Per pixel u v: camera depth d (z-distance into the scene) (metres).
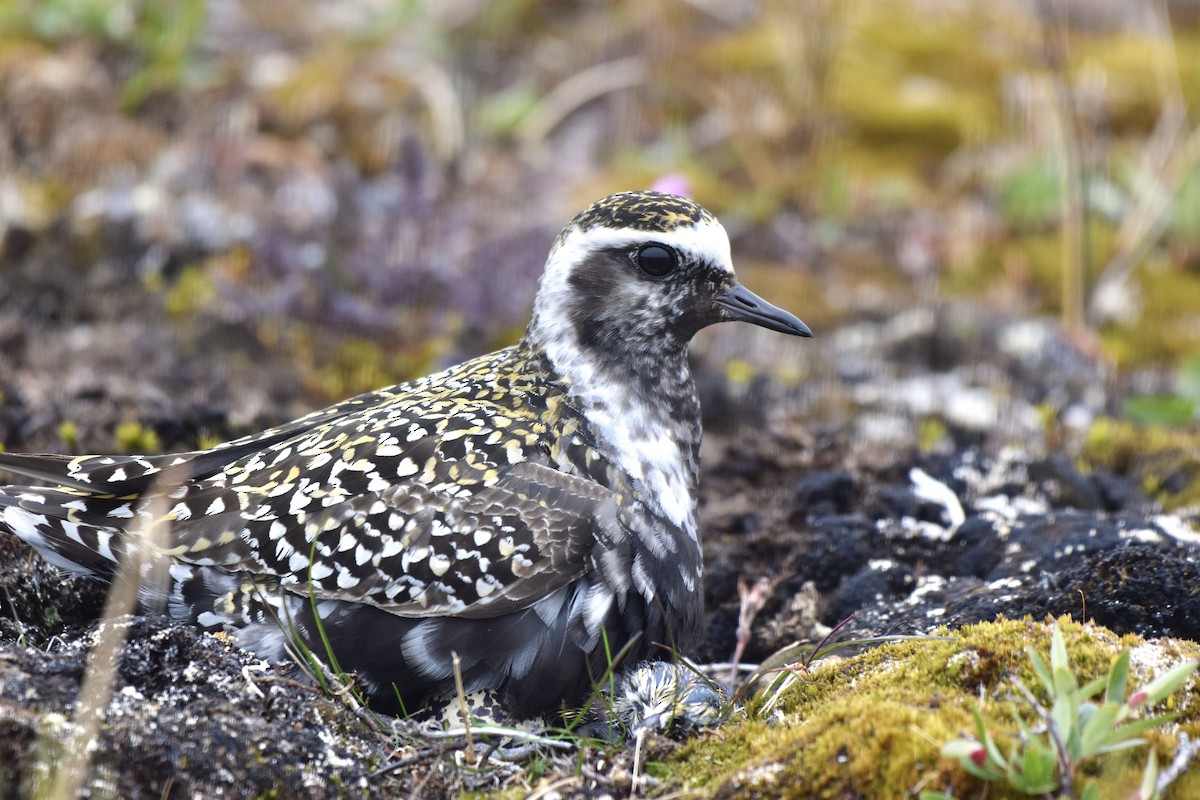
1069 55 20.20
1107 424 12.75
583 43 20.00
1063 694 6.37
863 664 7.96
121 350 12.79
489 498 8.24
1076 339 14.74
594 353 9.11
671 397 9.23
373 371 13.22
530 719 8.30
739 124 18.52
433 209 15.48
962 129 18.92
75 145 15.66
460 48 19.58
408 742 7.64
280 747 7.15
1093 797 6.01
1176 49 20.73
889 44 20.55
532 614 8.20
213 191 15.46
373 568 8.07
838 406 13.30
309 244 14.71
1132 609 8.47
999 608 8.70
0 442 11.12
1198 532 10.06
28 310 13.52
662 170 17.77
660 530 8.73
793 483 11.23
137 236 14.38
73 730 6.80
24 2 17.69
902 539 10.17
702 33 20.61
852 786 6.66
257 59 18.42
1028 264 16.73
